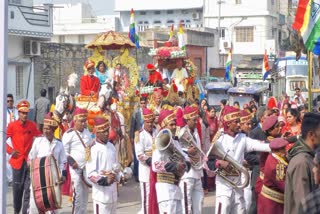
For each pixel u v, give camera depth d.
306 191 7.32
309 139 7.53
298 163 7.41
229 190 10.68
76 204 12.25
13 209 14.48
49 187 11.01
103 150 10.70
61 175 11.73
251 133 12.09
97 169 10.69
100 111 16.38
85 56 37.72
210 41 56.50
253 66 51.72
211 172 11.05
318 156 6.13
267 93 39.47
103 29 59.28
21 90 34.03
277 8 66.31
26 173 12.81
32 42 34.38
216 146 10.59
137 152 12.53
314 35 13.73
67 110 16.66
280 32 66.81
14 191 13.46
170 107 15.62
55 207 11.09
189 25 66.38
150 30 53.38
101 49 20.36
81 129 12.73
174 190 10.43
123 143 16.92
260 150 10.10
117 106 18.72
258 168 11.03
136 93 19.92
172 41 25.81
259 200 9.27
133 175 18.72
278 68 40.72
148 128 12.54
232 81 41.88
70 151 12.60
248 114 12.06
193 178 11.38
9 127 13.48
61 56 36.34
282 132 12.86
